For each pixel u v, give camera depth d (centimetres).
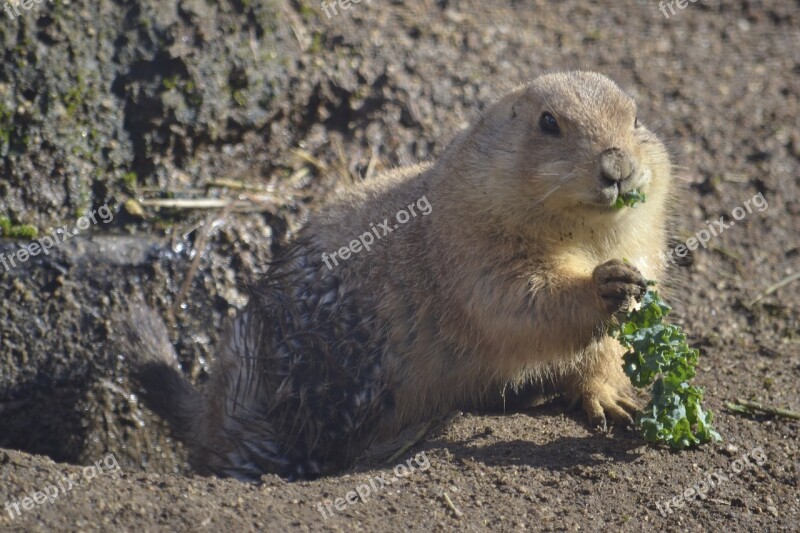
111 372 1828
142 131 1906
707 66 2214
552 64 2112
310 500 1116
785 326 1766
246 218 1922
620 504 1143
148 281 1858
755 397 1449
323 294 1505
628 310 1259
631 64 2181
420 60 2066
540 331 1319
